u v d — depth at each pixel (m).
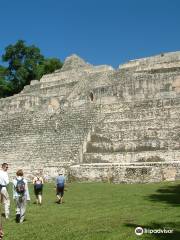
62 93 53.38
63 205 19.88
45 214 17.20
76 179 31.47
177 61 48.88
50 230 13.61
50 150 37.06
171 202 19.44
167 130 34.16
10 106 54.53
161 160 32.38
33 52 78.00
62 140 37.47
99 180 30.42
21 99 53.75
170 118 34.97
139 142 34.50
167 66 49.12
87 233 12.86
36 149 38.09
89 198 22.16
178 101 37.28
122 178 29.44
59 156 35.72
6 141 41.03
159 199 20.62
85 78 52.38
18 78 75.69
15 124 43.09
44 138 39.00
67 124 39.47
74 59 63.25
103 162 34.50
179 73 43.25
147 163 30.30
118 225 14.11
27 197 15.74
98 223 14.62
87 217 16.09
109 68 55.72
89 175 30.92
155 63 50.56
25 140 40.00
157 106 38.00
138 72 49.53
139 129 35.50
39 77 76.06
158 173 28.62
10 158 38.72
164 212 16.62
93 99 46.31
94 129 37.69
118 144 35.41
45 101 52.81
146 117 37.09
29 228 14.12
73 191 25.47
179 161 30.95
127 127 36.19
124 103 39.56
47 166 34.03
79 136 36.78
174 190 24.00
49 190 27.09
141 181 28.72
